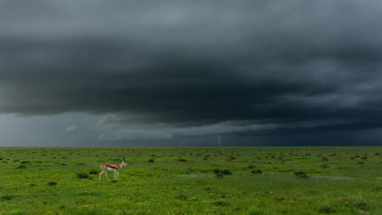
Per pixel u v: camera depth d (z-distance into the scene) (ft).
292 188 67.26
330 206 45.37
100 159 182.09
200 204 49.90
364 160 167.53
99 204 48.85
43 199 54.44
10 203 50.21
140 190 64.90
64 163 144.66
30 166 128.67
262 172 113.60
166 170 117.70
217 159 190.39
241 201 51.98
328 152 292.61
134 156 226.58
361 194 57.57
